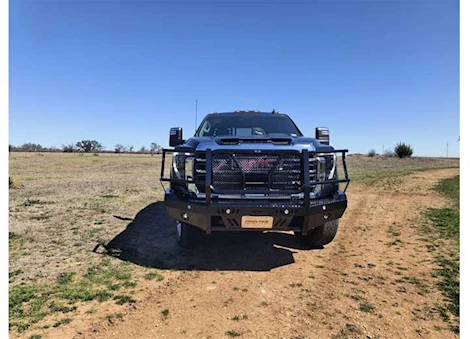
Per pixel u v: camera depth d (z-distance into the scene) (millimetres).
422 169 21516
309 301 3430
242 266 4484
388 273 4172
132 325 2941
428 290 3637
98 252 4840
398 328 2885
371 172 19266
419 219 7070
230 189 4324
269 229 4211
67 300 3371
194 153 4520
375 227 6605
